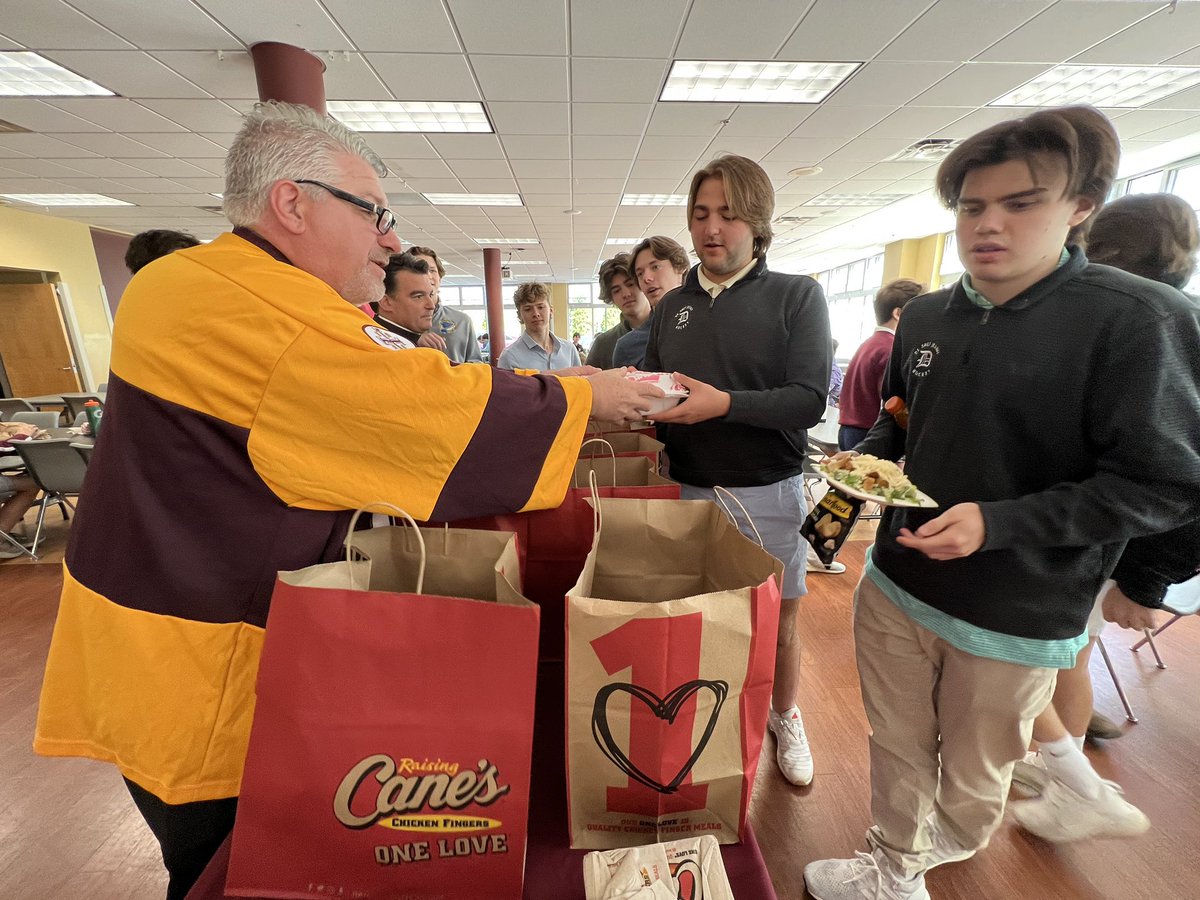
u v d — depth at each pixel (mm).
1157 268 1167
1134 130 4707
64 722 708
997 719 871
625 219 8117
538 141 4734
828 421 4355
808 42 3223
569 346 3504
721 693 543
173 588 633
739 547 694
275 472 613
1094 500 675
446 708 494
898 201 7305
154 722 650
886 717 1007
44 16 2812
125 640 644
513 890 527
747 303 1219
